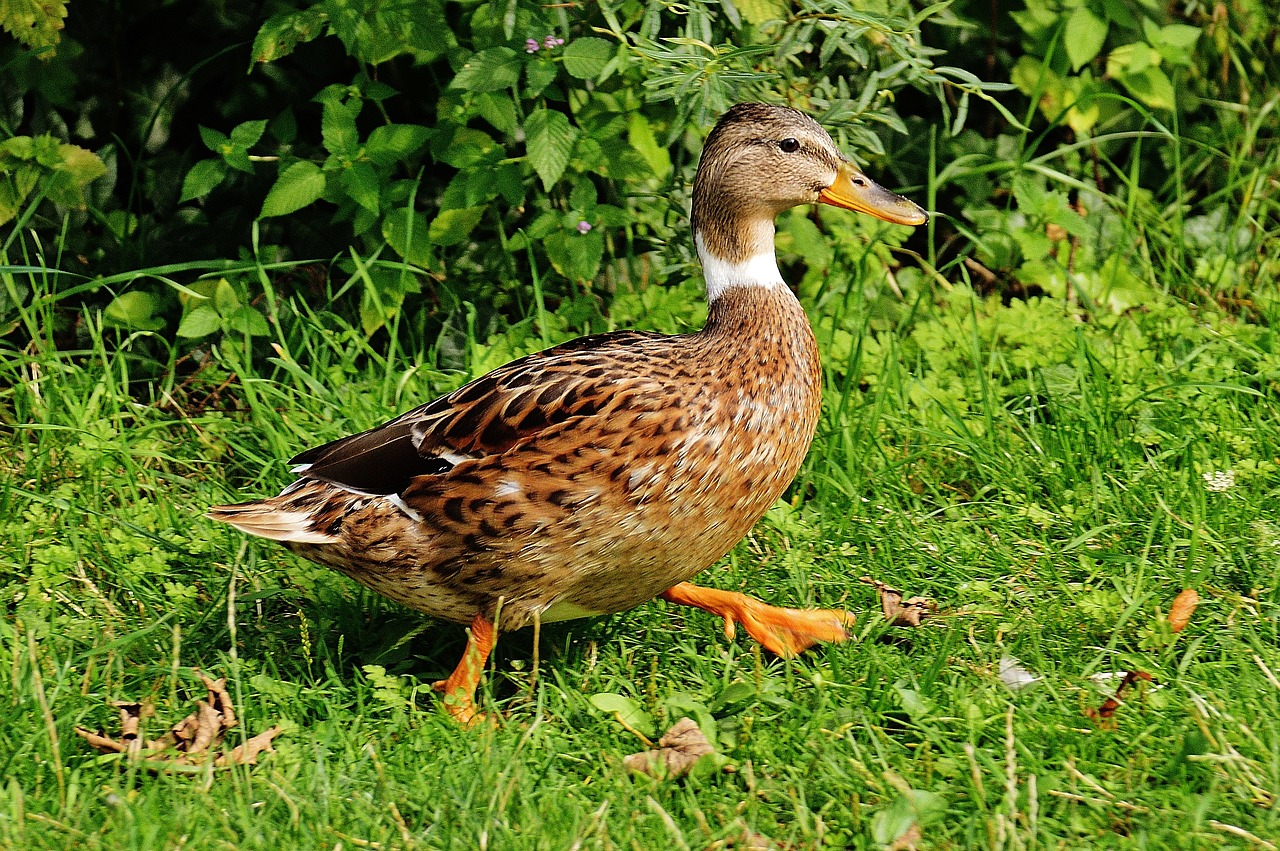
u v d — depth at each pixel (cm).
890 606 813
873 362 1059
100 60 1206
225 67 1194
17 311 1097
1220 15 1300
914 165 1253
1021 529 893
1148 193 1252
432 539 715
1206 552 850
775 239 1125
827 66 1080
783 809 655
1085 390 980
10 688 709
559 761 688
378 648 797
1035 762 664
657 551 720
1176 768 660
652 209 1138
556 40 995
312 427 996
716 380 714
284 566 858
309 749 678
